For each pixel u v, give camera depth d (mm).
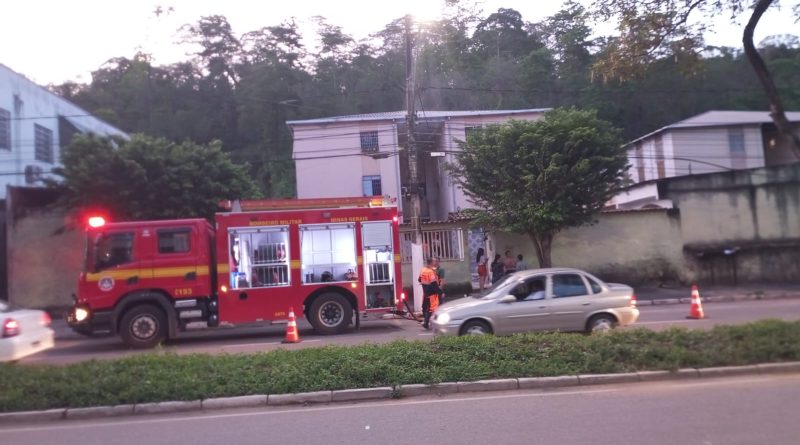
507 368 8953
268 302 15570
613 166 22219
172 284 15094
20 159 31156
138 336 14938
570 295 12367
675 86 42875
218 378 8758
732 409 7133
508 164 22219
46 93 34031
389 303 16266
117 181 22328
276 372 8898
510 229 22359
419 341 10641
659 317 16688
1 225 26250
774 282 26703
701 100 43531
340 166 33312
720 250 26516
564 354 9398
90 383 8562
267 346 14359
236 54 53625
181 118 47344
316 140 33438
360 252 16156
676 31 11656
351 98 48062
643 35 11711
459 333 11992
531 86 42750
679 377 8906
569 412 7293
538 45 47344
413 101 21859
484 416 7266
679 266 26359
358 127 33531
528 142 22094
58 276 24484
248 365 9359
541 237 23172
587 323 12297
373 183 33375
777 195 27312
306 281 15828
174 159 23234
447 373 8805
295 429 7043
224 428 7227
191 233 15320
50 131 34031
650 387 8469
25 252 24438
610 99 41938
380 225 16359
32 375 9039
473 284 25703
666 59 12039
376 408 7941
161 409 8133
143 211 22359
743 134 36000
